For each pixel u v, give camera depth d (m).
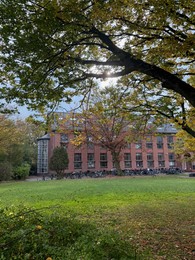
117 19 5.37
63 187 18.22
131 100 9.18
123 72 5.95
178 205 9.95
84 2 4.53
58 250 3.00
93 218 7.74
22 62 5.17
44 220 3.96
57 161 35.62
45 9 4.44
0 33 4.62
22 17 4.52
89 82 7.78
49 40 4.82
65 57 5.55
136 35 5.82
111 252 3.07
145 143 45.78
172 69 6.99
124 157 44.81
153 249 4.93
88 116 10.29
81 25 4.90
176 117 8.91
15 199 12.16
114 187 17.11
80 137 14.41
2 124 24.64
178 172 40.16
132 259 3.08
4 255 2.85
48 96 5.93
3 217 4.04
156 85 8.39
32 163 45.12
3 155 32.84
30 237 3.21
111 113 9.63
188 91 5.62
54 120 8.59
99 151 44.03
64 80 5.85
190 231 6.25
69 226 3.90
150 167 45.72
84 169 42.53
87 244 3.11
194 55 5.62
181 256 4.54
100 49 6.83
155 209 9.17
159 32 5.55
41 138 45.69
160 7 4.47
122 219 7.59
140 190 15.09
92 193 14.02
